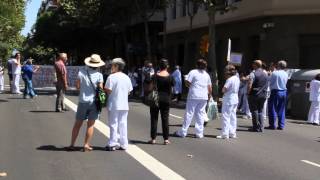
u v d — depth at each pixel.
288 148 12.55
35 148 11.52
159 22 48.53
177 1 41.25
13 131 14.16
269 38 29.55
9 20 40.44
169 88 12.48
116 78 11.35
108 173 9.19
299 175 9.48
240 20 32.31
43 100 24.92
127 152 11.28
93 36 64.50
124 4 40.88
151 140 12.59
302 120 20.11
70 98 26.73
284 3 28.91
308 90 20.50
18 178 8.69
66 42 67.44
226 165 10.20
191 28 35.62
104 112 19.59
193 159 10.70
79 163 10.00
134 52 51.59
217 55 36.53
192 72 13.77
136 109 21.98
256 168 10.01
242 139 13.90
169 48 45.62
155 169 9.61
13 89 29.88
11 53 48.38
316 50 29.14
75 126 11.28
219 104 27.09
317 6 28.45
